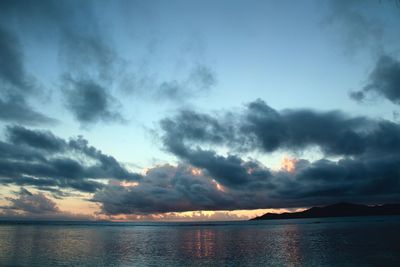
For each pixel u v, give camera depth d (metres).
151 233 158.88
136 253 68.25
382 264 46.53
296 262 51.38
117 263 54.41
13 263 53.53
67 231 173.75
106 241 102.00
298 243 83.19
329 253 59.88
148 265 52.25
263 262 52.94
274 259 55.53
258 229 185.88
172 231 183.62
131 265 52.28
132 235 139.62
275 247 75.44
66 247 80.19
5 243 89.12
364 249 63.38
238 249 73.81
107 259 58.94
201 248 78.00
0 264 52.44
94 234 145.50
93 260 57.66
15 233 141.25
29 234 135.00
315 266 47.12
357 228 140.38
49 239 106.62
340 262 49.34
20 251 70.06
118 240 107.19
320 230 140.88
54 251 71.00
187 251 71.62
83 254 66.06
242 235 128.88
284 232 139.88
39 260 57.12
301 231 141.75
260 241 94.62
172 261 56.31
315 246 73.69
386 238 85.62
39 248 76.94
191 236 129.12
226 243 91.12
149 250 74.25
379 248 64.25
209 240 104.44
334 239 89.94
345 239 87.94
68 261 56.19
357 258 52.31
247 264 51.53
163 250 74.12
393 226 145.88
